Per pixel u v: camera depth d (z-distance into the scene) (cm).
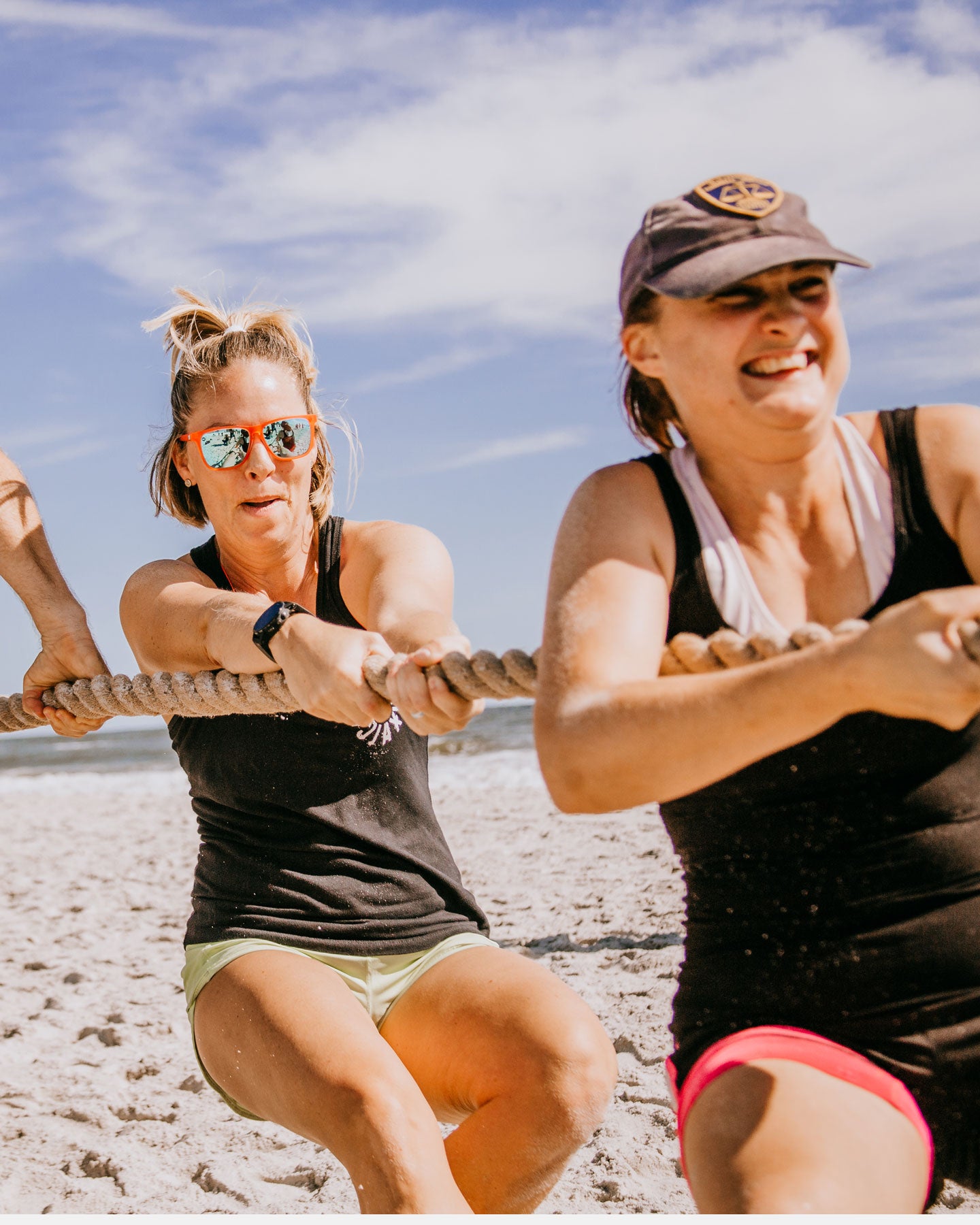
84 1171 354
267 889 243
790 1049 156
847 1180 138
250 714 247
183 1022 494
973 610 129
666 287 159
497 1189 209
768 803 164
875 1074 154
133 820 1388
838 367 166
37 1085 426
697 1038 165
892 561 164
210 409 270
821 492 168
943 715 130
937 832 159
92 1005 528
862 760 159
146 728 4962
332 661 215
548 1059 210
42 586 323
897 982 156
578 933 564
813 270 163
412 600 244
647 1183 314
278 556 273
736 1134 146
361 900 242
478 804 1216
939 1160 158
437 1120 239
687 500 170
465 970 232
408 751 256
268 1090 214
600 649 155
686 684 143
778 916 162
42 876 927
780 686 136
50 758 3725
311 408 283
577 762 147
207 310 284
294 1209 320
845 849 160
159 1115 393
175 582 272
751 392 161
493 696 199
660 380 183
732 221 160
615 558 163
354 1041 208
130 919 717
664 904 608
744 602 165
